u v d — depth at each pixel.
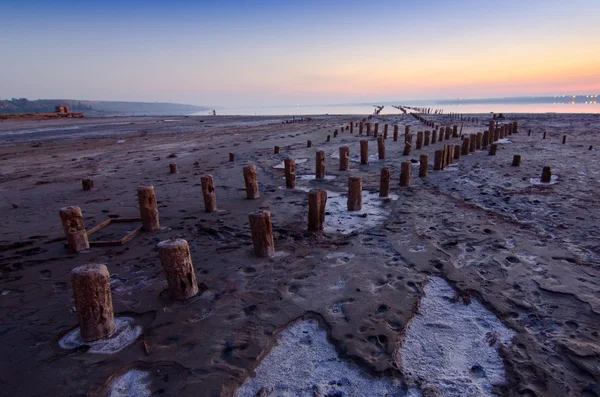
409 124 35.78
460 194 9.80
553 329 3.93
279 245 6.49
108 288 4.02
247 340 3.91
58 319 4.41
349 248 6.26
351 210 8.41
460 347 3.71
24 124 46.72
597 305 4.32
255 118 60.03
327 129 31.20
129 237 6.98
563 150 16.95
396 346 3.72
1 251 6.54
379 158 15.81
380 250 6.13
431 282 5.02
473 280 5.00
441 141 22.03
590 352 3.54
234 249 6.39
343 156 13.41
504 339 3.80
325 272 5.39
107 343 3.93
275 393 3.20
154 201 7.43
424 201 9.10
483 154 16.59
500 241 6.34
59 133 33.75
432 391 3.15
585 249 5.97
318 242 6.59
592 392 3.08
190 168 14.58
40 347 3.88
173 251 4.57
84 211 9.02
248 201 9.54
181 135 29.72
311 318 4.28
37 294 5.01
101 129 38.19
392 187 10.68
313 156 16.58
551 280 4.94
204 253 6.25
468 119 39.62
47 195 10.80
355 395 3.15
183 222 7.95
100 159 17.77
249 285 5.09
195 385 3.29
